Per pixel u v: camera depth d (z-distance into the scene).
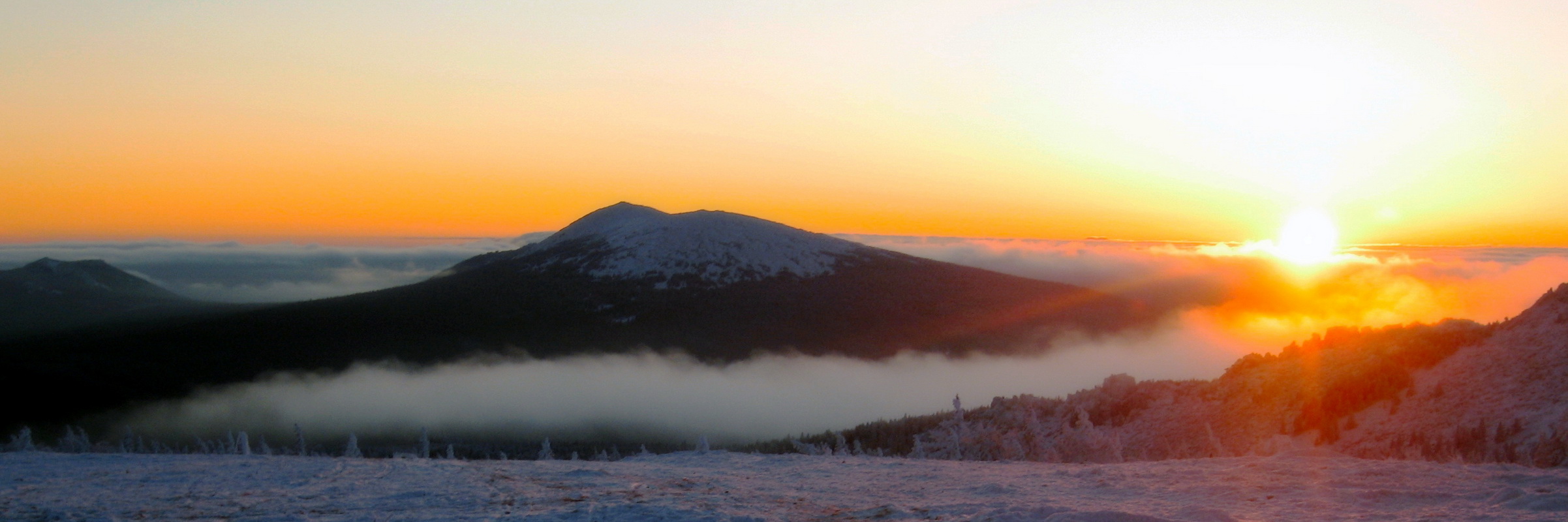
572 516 11.19
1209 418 31.64
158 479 13.96
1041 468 14.91
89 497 12.52
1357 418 27.28
